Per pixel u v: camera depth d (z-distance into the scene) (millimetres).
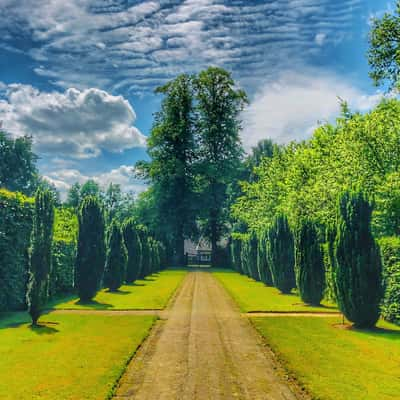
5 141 60500
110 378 8789
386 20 20234
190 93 59906
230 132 60156
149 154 59000
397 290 15492
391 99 24234
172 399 7766
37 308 14609
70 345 11539
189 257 77000
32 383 8477
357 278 14469
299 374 9148
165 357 10578
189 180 59625
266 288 29500
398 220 21000
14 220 17891
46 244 15000
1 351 10891
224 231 64938
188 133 58500
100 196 85938
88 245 21156
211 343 12094
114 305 19812
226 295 24453
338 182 23438
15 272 17625
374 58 20906
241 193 66312
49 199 15219
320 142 31391
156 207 58781
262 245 31297
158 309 18516
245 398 7832
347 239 14789
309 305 20562
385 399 7723
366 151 23000
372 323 14625
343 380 8789
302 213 26125
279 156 39906
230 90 59875
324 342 12211
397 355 10797
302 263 20734
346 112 26344
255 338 12844
